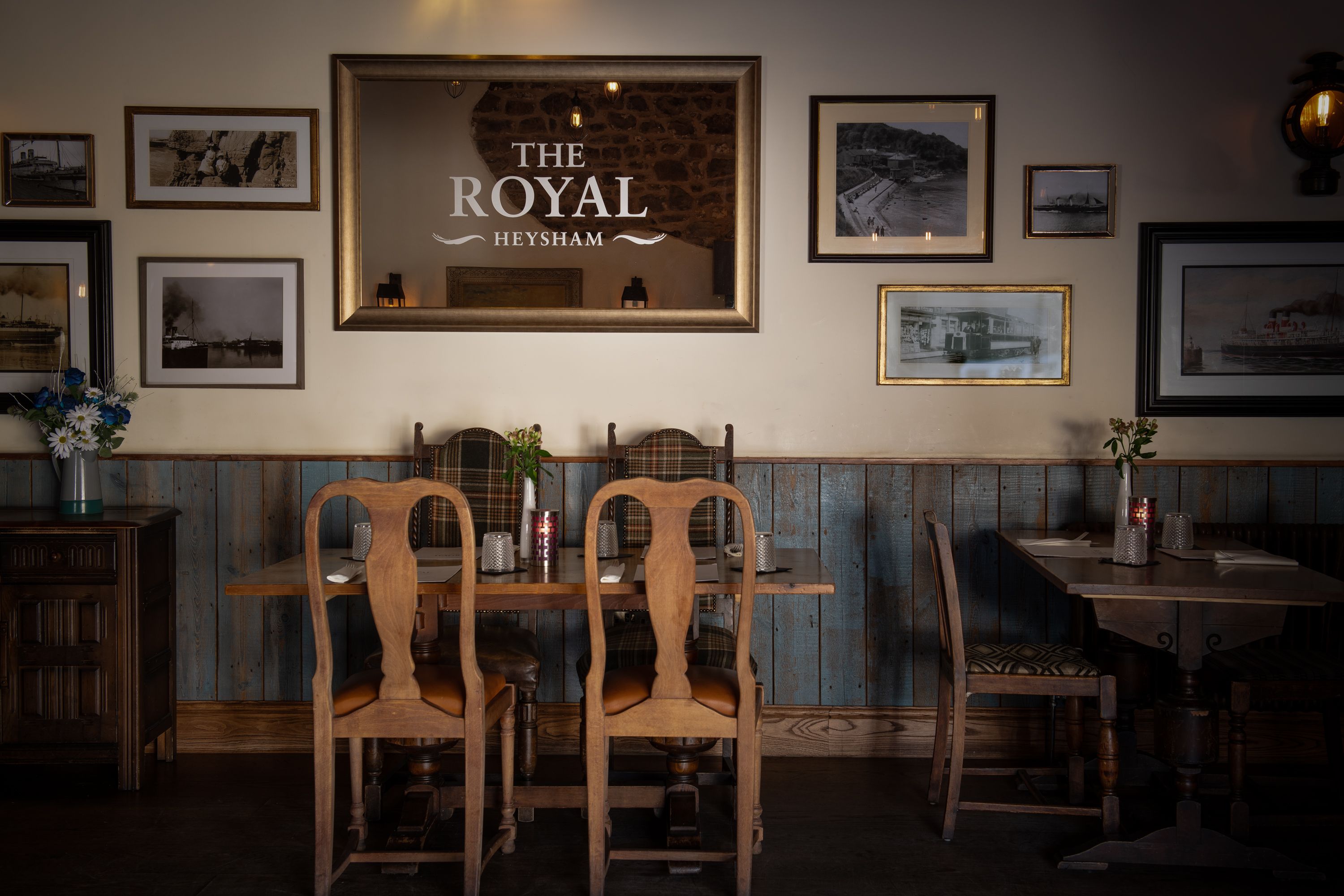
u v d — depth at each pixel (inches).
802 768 130.3
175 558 132.9
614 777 113.0
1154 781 120.1
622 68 135.2
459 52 136.0
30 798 118.3
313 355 137.3
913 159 135.8
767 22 135.4
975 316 136.5
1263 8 133.7
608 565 106.0
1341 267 134.0
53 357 136.2
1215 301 135.2
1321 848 104.5
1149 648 124.5
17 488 136.6
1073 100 135.1
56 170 135.8
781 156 136.3
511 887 95.7
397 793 119.3
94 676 119.8
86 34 135.3
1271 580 96.7
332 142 135.8
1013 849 104.7
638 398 137.6
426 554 114.8
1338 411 134.3
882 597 136.4
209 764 131.0
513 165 136.4
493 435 130.6
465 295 137.1
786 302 137.1
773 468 136.3
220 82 135.9
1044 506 135.9
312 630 136.7
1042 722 133.8
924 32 135.3
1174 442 136.7
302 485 136.5
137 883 96.3
